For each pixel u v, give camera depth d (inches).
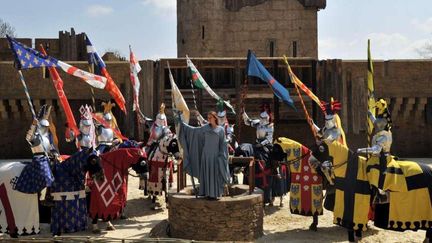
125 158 411.5
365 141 942.4
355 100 929.5
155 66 928.3
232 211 362.0
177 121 372.5
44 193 376.2
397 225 358.6
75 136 394.0
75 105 933.8
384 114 366.9
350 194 369.1
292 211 416.2
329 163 377.4
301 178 412.2
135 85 553.3
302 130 946.1
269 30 1344.7
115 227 424.8
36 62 371.6
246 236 369.1
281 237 387.5
